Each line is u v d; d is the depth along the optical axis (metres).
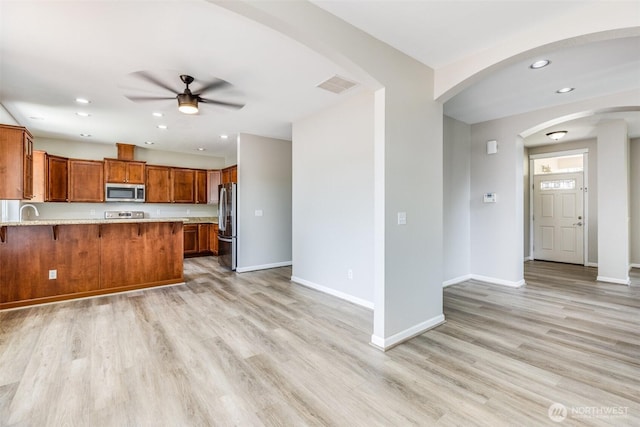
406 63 2.75
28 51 2.61
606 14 2.04
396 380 2.13
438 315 3.14
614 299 3.93
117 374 2.19
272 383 2.09
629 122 4.84
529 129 4.37
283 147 6.08
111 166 6.28
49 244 3.81
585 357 2.44
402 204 2.75
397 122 2.70
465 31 2.39
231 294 4.19
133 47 2.56
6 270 3.57
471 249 5.03
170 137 5.82
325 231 4.24
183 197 7.32
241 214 5.59
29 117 4.45
